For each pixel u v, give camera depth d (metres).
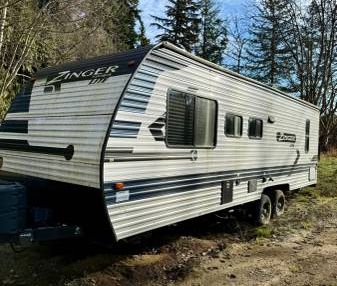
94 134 5.05
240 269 6.16
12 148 6.49
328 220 9.80
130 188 5.18
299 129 11.25
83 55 15.63
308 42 27.72
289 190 10.77
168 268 6.04
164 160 5.78
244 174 8.16
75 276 5.50
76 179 5.20
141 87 5.33
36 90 6.44
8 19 11.31
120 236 5.03
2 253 6.27
